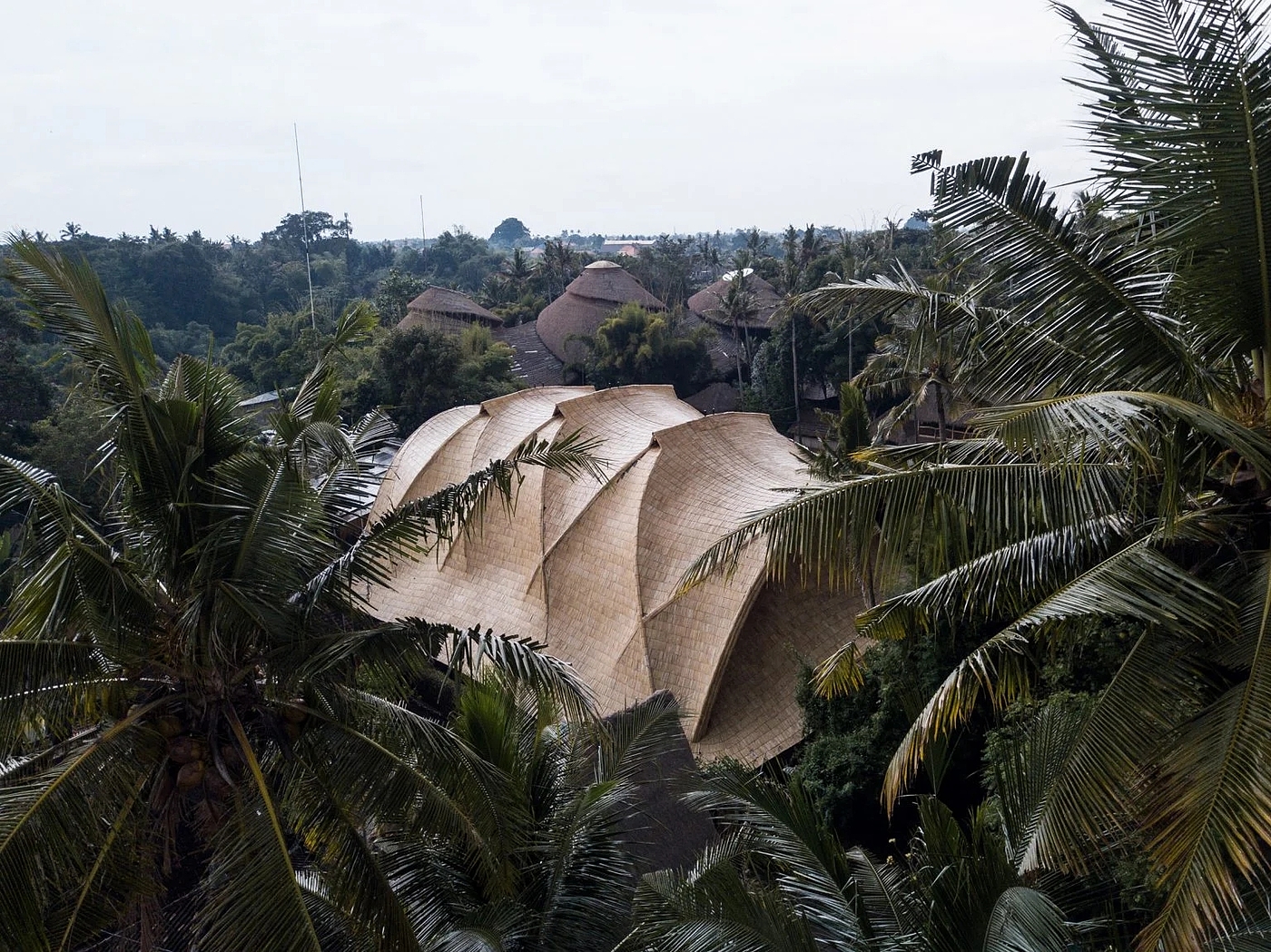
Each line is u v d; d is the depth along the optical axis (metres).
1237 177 7.06
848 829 18.97
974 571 8.87
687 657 25.36
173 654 10.08
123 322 10.38
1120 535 8.41
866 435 24.12
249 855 8.95
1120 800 7.23
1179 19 7.05
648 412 35.38
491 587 31.36
